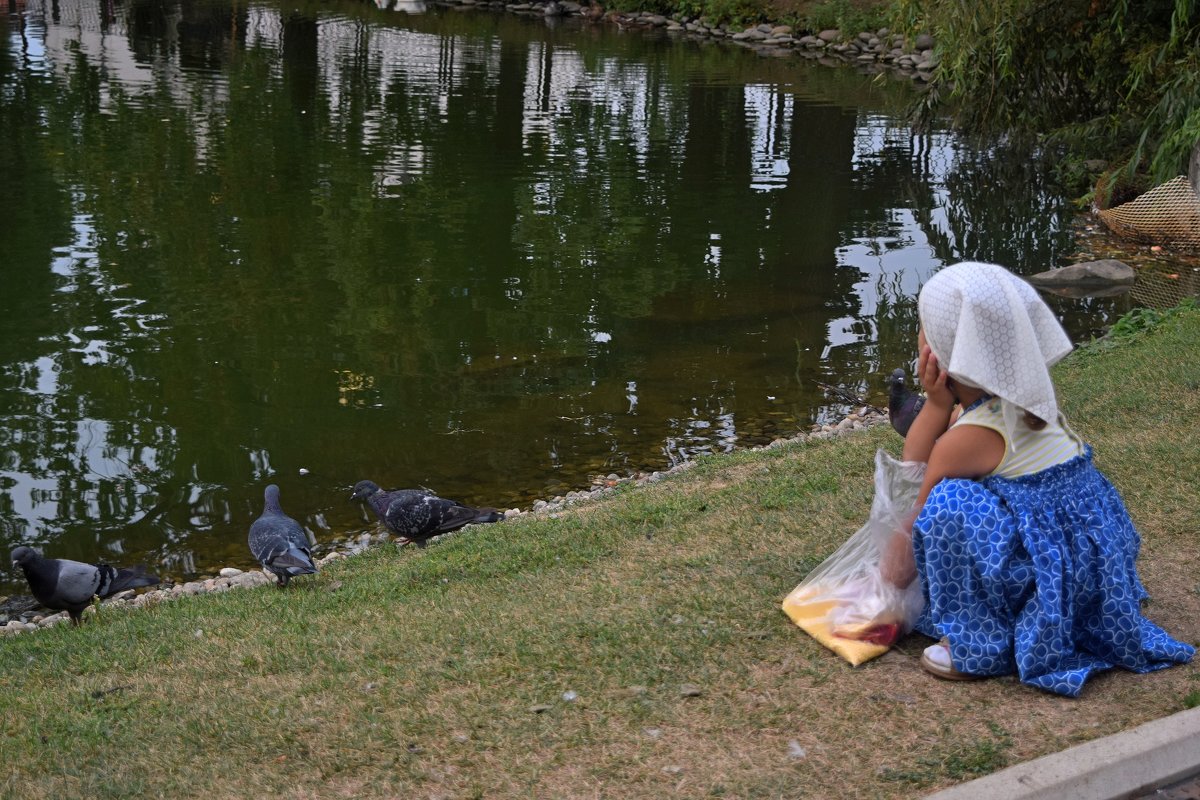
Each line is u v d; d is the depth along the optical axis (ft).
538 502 29.73
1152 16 62.03
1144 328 36.81
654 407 36.99
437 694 14.40
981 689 13.51
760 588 16.74
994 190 68.08
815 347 42.88
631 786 12.14
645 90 100.01
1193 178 55.42
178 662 17.10
